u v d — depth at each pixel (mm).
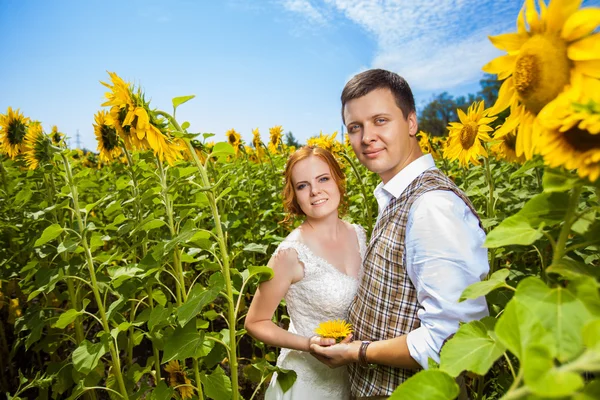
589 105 744
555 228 1050
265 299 2084
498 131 1093
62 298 2980
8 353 3715
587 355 631
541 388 602
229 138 5555
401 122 1765
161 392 2156
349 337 1784
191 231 1787
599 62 874
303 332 2119
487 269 1507
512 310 737
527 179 3625
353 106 1786
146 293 3000
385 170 1799
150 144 1784
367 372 1797
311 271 2061
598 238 855
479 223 1578
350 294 2061
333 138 4211
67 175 2379
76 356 2092
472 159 2594
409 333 1572
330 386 2115
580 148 781
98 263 2676
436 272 1468
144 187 2928
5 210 3924
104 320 2186
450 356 940
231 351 1865
